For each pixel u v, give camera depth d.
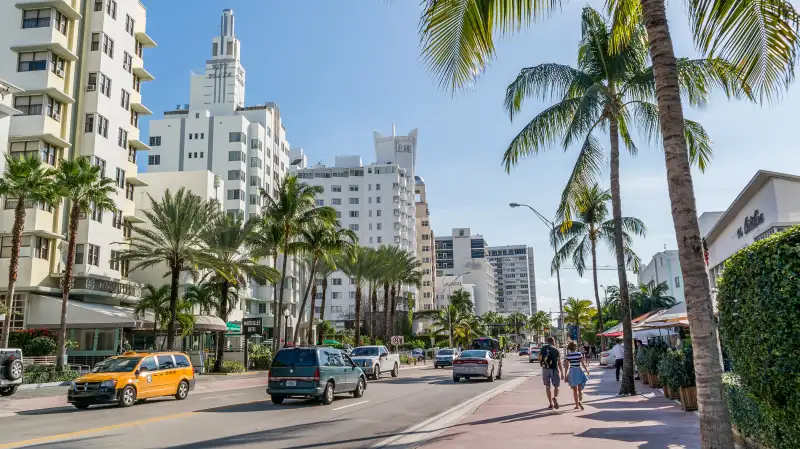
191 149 79.50
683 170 6.45
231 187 77.38
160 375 19.44
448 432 11.31
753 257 6.79
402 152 136.00
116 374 18.09
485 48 7.99
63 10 39.56
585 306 100.06
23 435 11.80
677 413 13.32
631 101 19.42
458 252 182.00
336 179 123.25
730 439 5.87
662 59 6.75
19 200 29.62
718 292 8.17
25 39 38.47
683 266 6.33
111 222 43.34
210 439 11.01
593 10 19.06
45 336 34.12
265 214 44.06
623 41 10.48
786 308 6.06
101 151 42.12
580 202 17.33
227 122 79.31
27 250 36.62
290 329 73.62
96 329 39.50
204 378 34.88
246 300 68.00
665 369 16.02
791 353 6.02
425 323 116.00
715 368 6.00
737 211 26.03
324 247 46.12
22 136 37.19
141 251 35.16
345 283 111.88
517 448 9.23
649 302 69.00
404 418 14.37
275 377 17.84
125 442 10.69
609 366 44.97
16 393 23.78
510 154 17.09
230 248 41.72
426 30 7.89
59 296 38.84
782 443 6.93
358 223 122.06
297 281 79.81
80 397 17.39
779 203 21.58
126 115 45.81
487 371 28.50
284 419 14.20
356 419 14.16
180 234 34.75
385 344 60.09
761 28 7.85
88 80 42.09
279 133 90.38
